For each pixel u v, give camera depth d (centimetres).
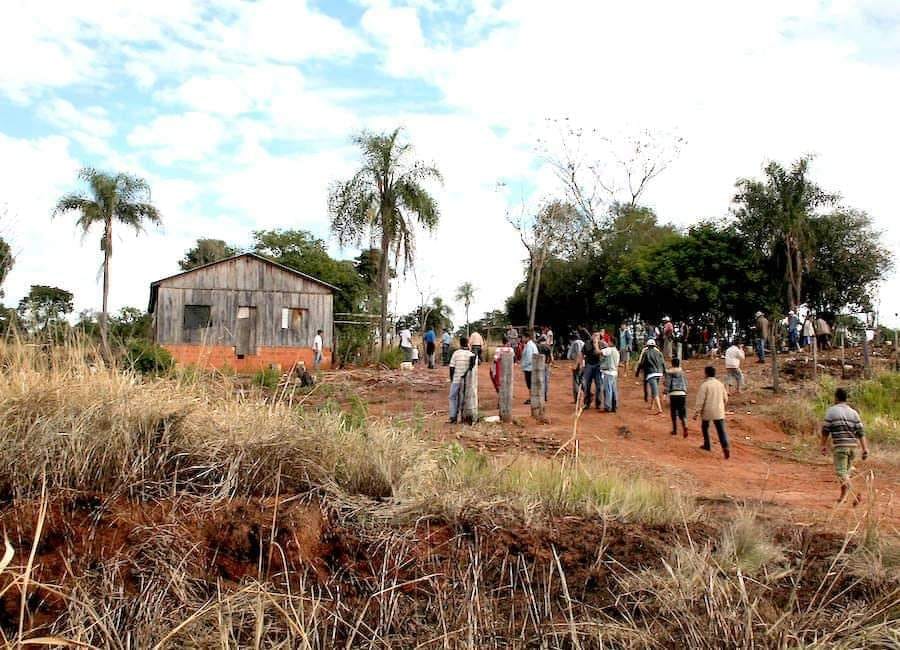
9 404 489
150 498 473
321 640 393
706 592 458
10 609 363
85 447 479
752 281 3669
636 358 3294
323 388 854
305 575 434
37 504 430
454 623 419
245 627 388
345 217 3403
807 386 2266
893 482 1251
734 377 2308
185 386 600
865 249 3903
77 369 546
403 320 5425
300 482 541
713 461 1395
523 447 1246
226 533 457
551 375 2966
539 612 450
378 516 522
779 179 3650
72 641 318
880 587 517
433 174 3431
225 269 3139
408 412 1416
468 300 6322
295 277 3203
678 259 3838
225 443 536
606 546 560
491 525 563
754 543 569
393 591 443
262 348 3128
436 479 625
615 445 1424
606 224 4978
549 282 4962
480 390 2305
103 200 3042
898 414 1977
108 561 406
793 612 475
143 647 352
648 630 422
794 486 1160
